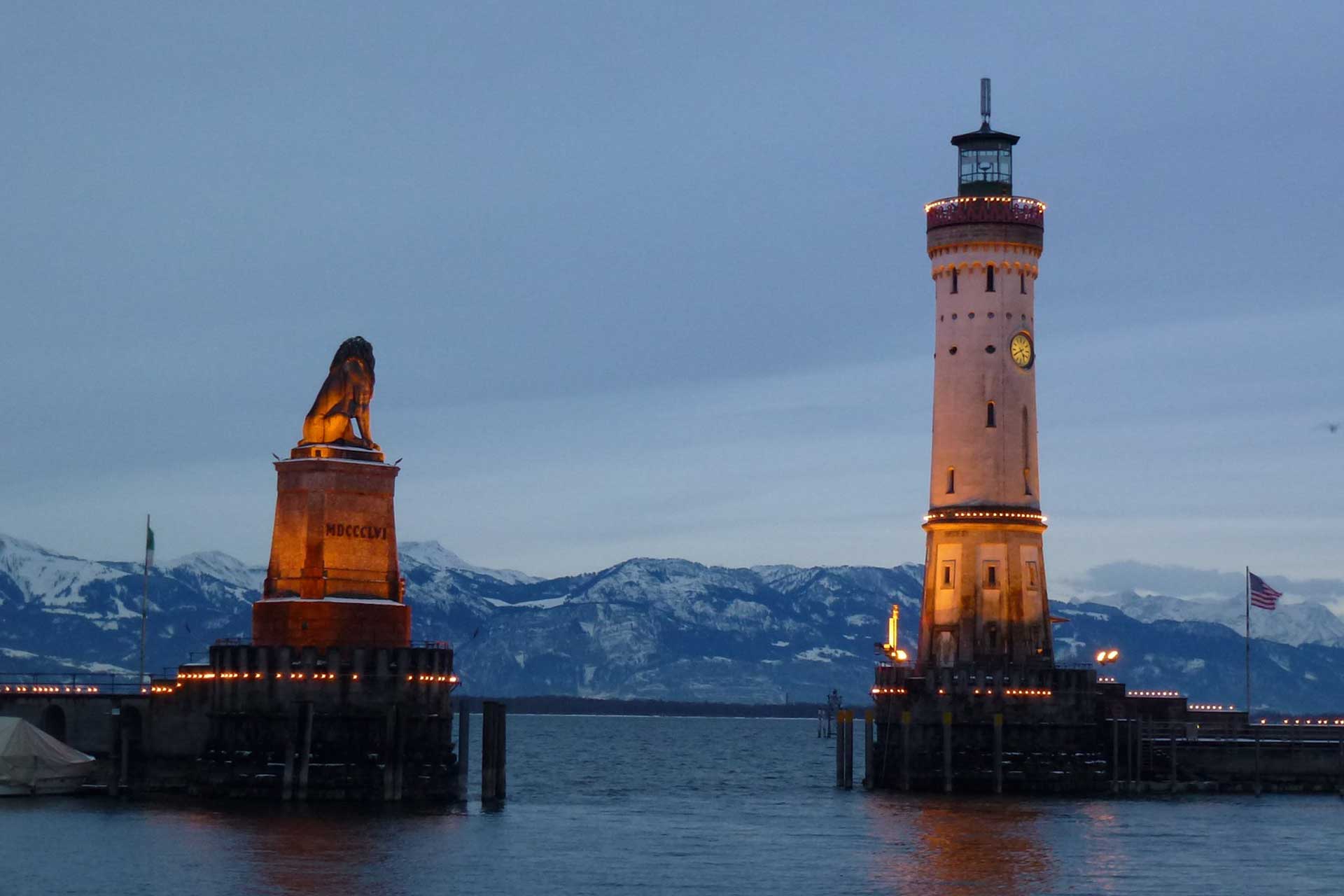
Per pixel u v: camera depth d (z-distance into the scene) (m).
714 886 142.38
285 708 175.62
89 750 185.00
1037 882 145.25
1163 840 165.50
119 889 135.62
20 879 138.50
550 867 149.38
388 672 177.12
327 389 183.25
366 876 142.38
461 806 183.50
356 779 176.12
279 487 182.12
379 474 182.50
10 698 184.50
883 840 166.25
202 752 179.75
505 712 189.62
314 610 177.50
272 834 158.75
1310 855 157.75
